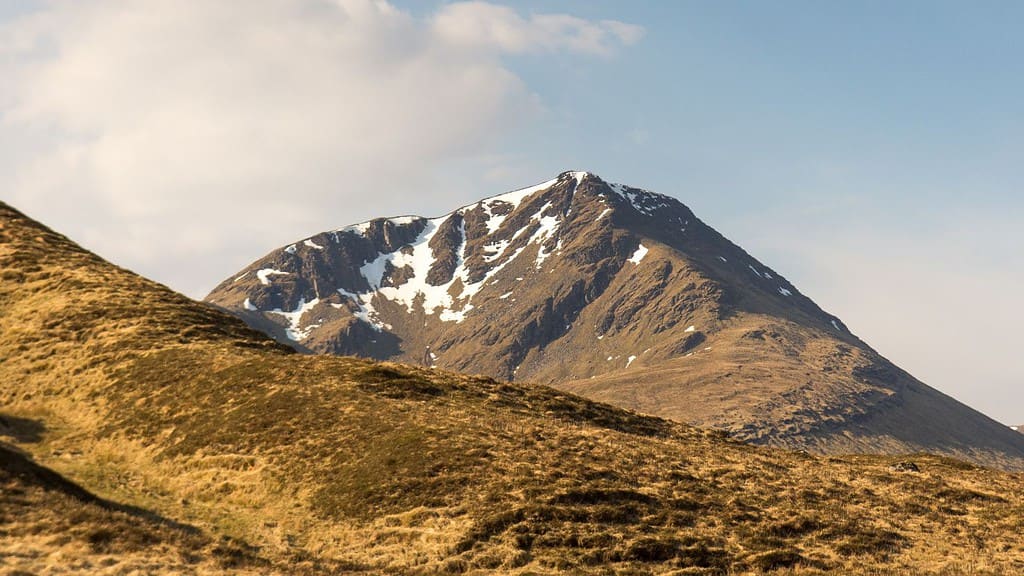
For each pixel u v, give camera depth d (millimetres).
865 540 46438
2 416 56750
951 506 55656
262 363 66938
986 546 47562
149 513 42250
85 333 72500
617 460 55531
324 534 42312
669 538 43406
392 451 50438
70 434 55375
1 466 37531
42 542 30828
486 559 39438
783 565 41875
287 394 60062
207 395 60000
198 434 54000
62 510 34062
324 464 49625
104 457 51781
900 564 43344
